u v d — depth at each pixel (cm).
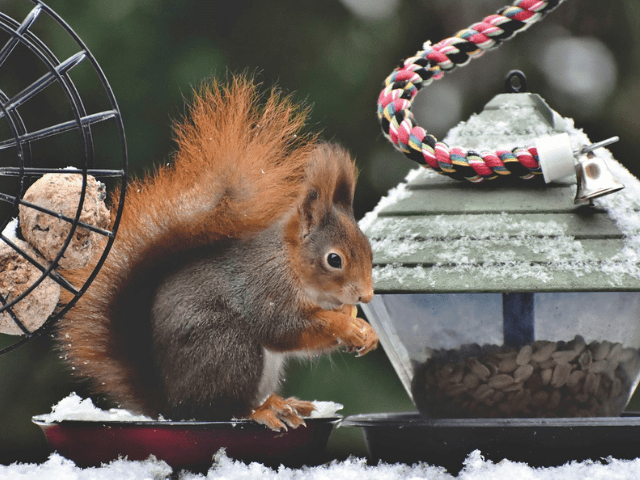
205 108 481
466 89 992
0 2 860
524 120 457
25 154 492
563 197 418
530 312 417
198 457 396
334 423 429
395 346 459
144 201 468
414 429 400
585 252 395
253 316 436
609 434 386
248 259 445
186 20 903
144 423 390
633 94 952
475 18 955
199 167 471
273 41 914
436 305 425
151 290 442
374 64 923
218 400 423
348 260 437
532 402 426
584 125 959
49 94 888
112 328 441
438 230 420
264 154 473
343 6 941
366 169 918
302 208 450
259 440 403
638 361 430
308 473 401
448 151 428
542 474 380
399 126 442
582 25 982
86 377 454
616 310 412
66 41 859
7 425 856
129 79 866
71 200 396
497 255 401
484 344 427
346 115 908
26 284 393
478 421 395
